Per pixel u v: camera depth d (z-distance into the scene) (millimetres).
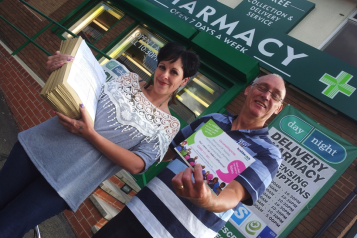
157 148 1262
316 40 4207
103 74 1394
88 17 5277
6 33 5082
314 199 2912
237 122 1419
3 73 4359
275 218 2924
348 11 4352
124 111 1225
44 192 1102
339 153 3080
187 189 884
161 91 1267
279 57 3904
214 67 4062
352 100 3377
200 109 3918
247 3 4551
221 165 1081
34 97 3934
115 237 1241
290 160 3176
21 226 1052
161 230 1198
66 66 1064
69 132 1156
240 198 1128
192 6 4773
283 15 4320
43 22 5180
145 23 4770
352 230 2777
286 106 3529
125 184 3430
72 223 3045
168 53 1257
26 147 1126
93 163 1176
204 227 1222
